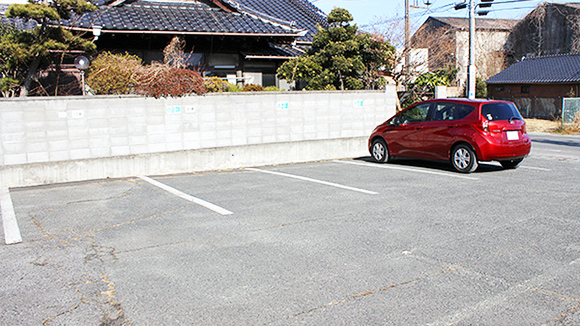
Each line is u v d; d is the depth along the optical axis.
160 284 3.94
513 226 5.38
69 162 8.84
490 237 5.00
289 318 3.31
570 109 22.61
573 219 5.62
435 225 5.48
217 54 16.03
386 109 12.62
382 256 4.48
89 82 10.22
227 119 10.51
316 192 7.45
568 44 36.06
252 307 3.49
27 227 5.77
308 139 11.60
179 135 10.02
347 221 5.71
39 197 7.52
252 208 6.48
